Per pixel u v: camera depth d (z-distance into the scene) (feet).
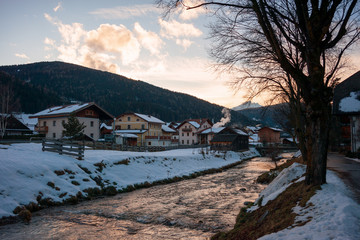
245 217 29.32
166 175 84.17
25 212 37.37
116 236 30.71
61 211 42.24
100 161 72.79
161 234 31.63
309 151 26.32
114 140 160.76
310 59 25.22
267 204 29.22
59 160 62.39
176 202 50.55
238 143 215.10
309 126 26.35
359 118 75.10
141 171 79.46
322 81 24.85
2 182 43.06
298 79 25.02
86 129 156.76
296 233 16.17
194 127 260.62
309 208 20.66
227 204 48.62
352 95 78.64
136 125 230.07
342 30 24.66
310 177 26.13
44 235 30.40
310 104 25.21
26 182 46.73
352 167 47.85
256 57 34.27
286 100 58.08
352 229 15.15
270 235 17.17
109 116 171.42
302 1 25.46
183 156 117.50
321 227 16.11
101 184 61.11
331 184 25.49
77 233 31.45
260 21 25.29
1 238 28.96
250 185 71.92
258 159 189.67
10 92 182.09
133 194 59.00
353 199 21.62
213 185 72.84
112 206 46.65
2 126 148.66
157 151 145.69
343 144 115.44
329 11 24.25
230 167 132.26
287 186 31.91
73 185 54.34
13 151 63.72
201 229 33.78
